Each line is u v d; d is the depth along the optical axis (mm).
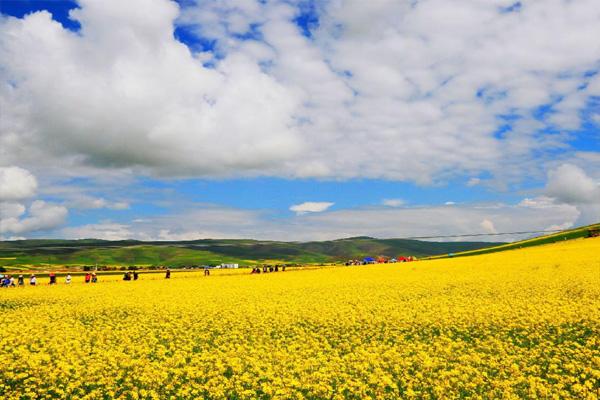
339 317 27500
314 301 34406
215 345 21578
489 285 39250
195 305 33594
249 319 27656
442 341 20703
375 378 15281
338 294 38531
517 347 18922
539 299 30406
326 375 15766
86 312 31422
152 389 15180
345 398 14203
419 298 34094
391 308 29781
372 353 18625
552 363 16906
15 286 57688
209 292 43000
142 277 73750
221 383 15312
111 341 22109
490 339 20391
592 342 19094
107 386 15180
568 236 105062
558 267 49875
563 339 20312
